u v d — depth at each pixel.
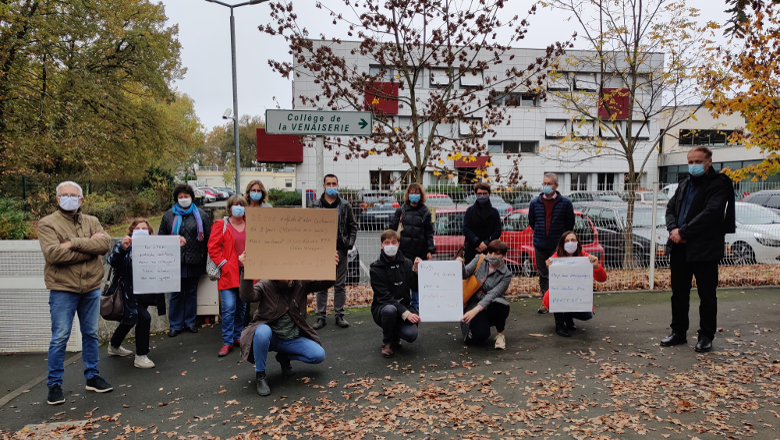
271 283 4.42
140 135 23.50
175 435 3.56
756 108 7.92
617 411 3.75
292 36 7.91
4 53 14.23
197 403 4.11
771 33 7.35
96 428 3.70
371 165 27.62
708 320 5.02
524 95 10.54
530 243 7.89
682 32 9.24
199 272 6.16
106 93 19.97
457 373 4.59
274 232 4.30
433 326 6.27
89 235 4.33
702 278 5.03
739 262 8.71
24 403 4.15
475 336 5.32
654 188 7.99
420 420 3.70
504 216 7.84
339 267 6.23
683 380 4.29
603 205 8.01
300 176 27.42
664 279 8.17
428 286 5.25
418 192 6.21
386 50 8.41
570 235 5.59
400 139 8.41
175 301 6.07
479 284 5.36
